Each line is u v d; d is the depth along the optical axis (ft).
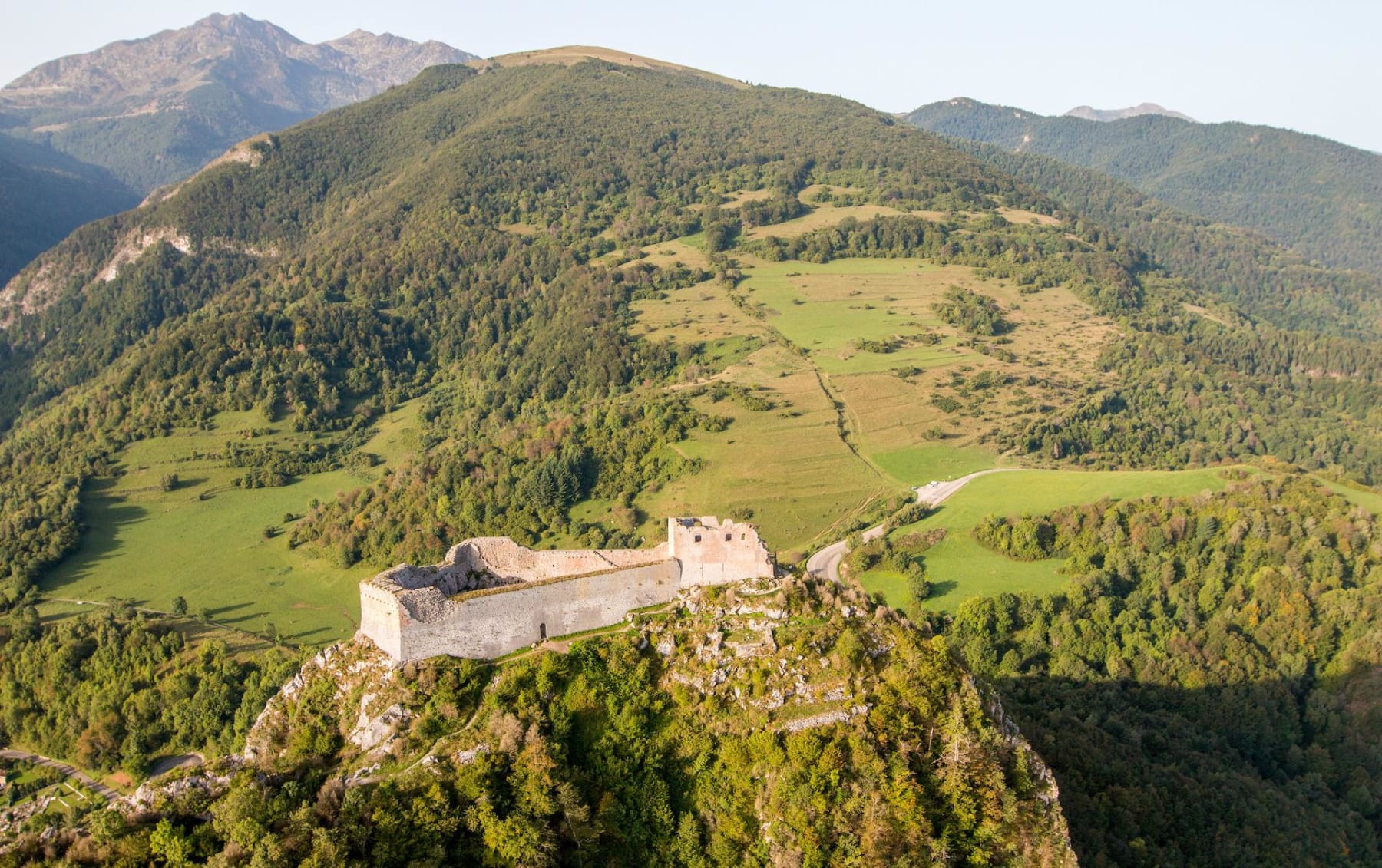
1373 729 507.71
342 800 251.39
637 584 305.73
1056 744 419.95
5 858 252.21
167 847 242.58
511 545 326.85
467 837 251.60
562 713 277.64
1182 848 388.98
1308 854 407.03
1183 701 520.83
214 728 495.41
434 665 279.69
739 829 265.34
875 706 286.66
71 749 507.71
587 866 257.55
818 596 312.91
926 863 259.60
